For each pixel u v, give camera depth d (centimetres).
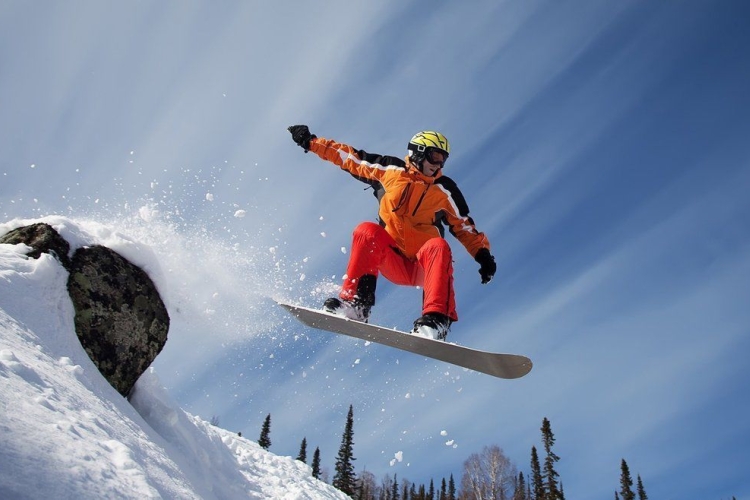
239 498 438
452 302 419
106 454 217
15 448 180
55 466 184
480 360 422
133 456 233
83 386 287
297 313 441
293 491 582
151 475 241
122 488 199
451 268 426
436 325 402
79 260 371
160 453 286
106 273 382
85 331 354
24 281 326
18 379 233
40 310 322
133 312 392
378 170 473
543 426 3934
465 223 475
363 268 437
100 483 192
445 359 431
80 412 246
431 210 460
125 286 392
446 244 430
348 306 425
